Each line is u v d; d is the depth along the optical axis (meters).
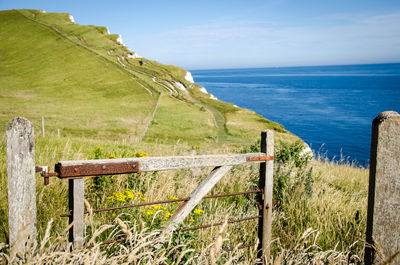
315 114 87.12
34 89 72.44
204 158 2.59
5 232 2.87
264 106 107.75
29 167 1.99
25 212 2.00
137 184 4.35
